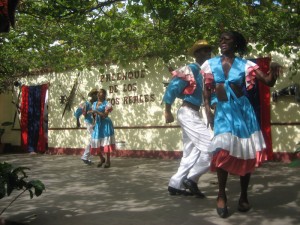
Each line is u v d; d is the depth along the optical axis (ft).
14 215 14.25
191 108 16.39
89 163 29.22
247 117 13.37
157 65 32.55
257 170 22.63
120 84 35.32
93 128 28.25
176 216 13.34
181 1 18.85
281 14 19.63
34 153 42.19
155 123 32.76
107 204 15.52
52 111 41.14
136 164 28.66
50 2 18.01
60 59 32.22
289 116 26.08
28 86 43.55
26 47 28.91
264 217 12.78
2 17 10.82
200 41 16.70
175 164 27.89
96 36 25.46
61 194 17.78
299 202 14.56
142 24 24.67
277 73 12.55
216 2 20.15
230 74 13.33
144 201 15.84
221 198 13.15
